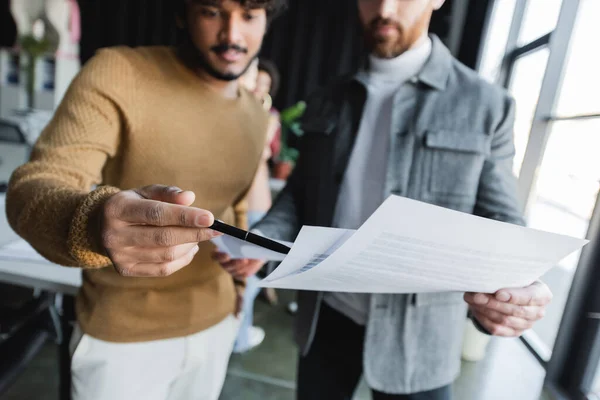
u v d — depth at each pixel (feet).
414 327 2.33
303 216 2.94
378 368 2.35
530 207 4.77
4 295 4.34
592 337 3.78
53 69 12.14
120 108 2.16
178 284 2.59
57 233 1.52
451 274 1.54
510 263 1.49
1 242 3.50
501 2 5.08
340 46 11.05
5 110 11.68
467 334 5.12
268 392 5.54
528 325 1.78
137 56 2.35
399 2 2.12
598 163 4.01
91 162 2.03
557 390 4.00
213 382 3.05
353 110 2.56
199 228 1.25
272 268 2.65
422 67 2.29
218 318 2.89
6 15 11.33
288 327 7.33
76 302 2.61
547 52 4.64
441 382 2.42
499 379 4.85
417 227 1.31
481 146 2.11
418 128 2.21
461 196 2.16
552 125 4.62
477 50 5.18
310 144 2.84
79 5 12.51
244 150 2.77
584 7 4.26
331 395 2.88
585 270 3.80
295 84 11.59
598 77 4.08
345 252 1.37
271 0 2.40
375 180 2.41
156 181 2.41
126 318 2.45
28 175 1.77
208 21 2.29
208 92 2.56
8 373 2.87
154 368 2.62
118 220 1.27
